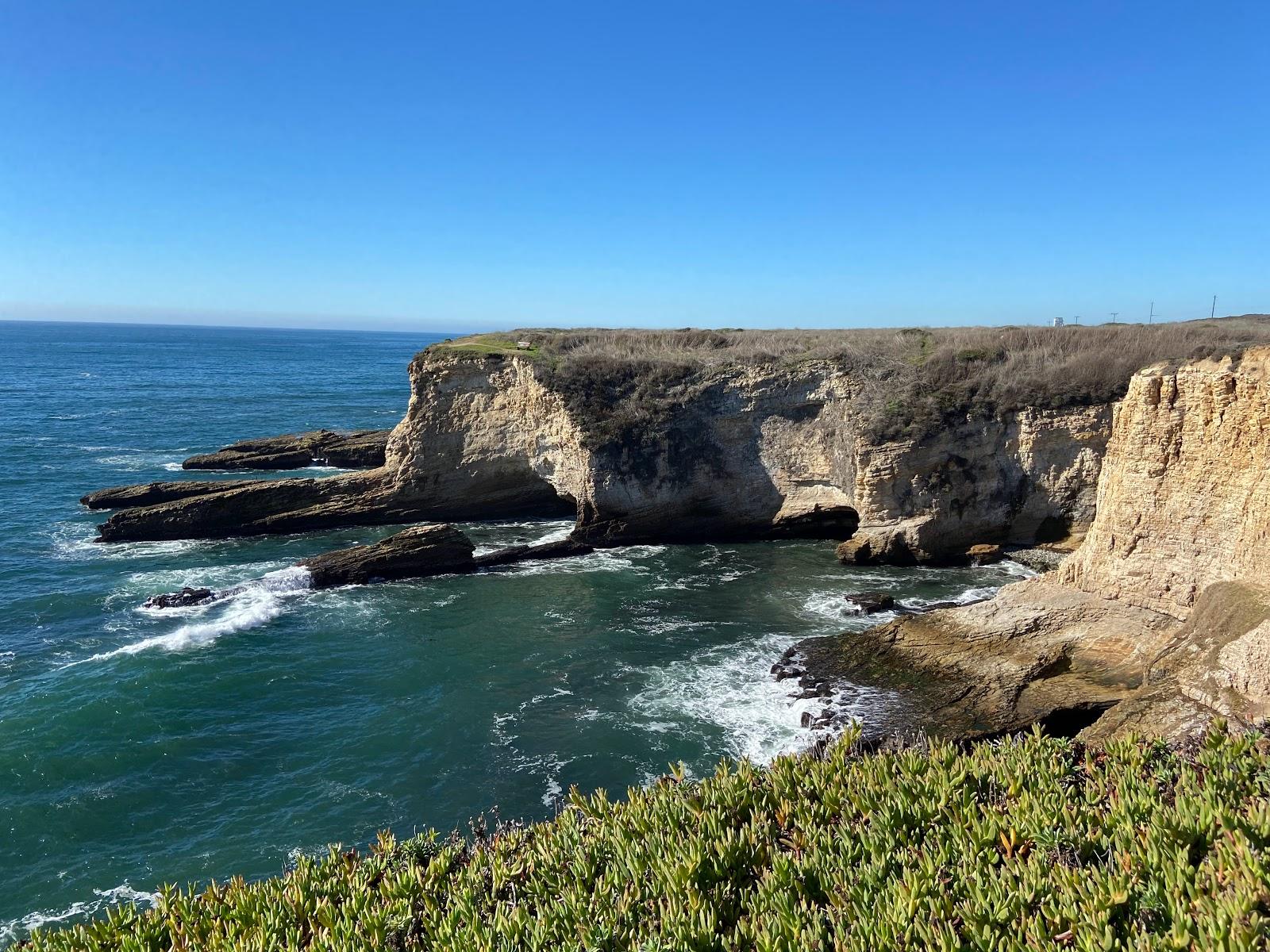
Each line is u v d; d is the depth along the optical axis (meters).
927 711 20.20
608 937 8.17
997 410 34.41
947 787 9.98
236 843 17.00
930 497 34.31
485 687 23.62
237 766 19.73
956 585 31.72
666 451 38.84
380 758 20.08
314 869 10.93
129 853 16.72
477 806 18.14
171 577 34.06
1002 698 20.03
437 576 34.03
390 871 10.57
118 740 20.75
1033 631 21.95
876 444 34.72
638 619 28.81
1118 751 10.44
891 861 8.74
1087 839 8.35
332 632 27.92
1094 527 22.77
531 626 28.30
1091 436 33.62
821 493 38.97
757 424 39.59
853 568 34.47
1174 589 20.38
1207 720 15.03
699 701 22.30
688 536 39.81
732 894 8.88
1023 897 7.52
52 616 29.47
